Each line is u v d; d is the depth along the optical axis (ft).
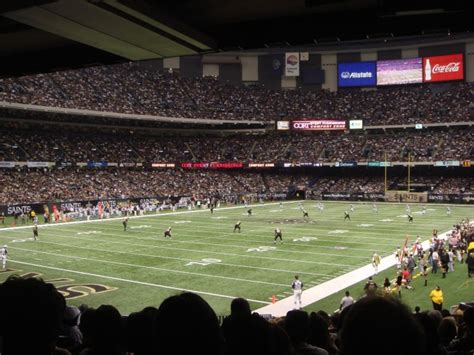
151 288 84.74
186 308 9.46
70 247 127.95
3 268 101.86
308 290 81.97
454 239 108.99
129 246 129.08
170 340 9.22
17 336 9.26
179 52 40.22
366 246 126.31
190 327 9.25
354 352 7.34
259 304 73.77
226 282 88.58
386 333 7.20
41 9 29.37
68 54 45.27
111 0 27.94
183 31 34.63
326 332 21.91
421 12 28.81
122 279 91.66
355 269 98.63
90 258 112.68
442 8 28.32
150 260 109.81
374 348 7.20
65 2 28.14
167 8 33.76
